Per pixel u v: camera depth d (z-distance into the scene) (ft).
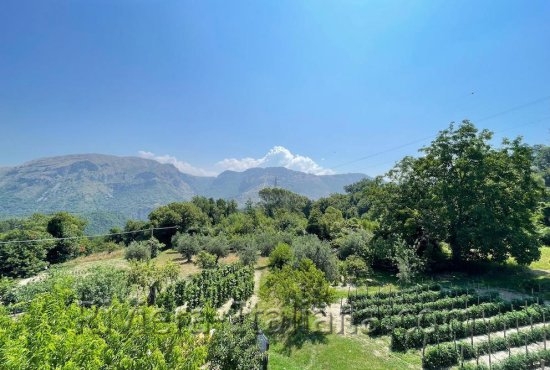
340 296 76.02
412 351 48.52
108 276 64.13
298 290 57.88
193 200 274.77
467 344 46.14
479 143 98.68
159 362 24.58
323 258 86.89
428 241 106.52
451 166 103.60
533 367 42.37
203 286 74.13
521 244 89.61
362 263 92.79
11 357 19.99
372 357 46.91
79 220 211.41
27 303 52.70
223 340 33.86
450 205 96.58
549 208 151.84
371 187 120.16
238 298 68.03
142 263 74.90
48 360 21.57
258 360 34.94
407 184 111.04
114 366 24.02
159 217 210.18
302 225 187.93
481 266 102.12
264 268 112.27
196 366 26.53
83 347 23.35
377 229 116.67
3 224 234.17
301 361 46.32
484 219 90.27
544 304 65.51
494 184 95.66
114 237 232.12
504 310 63.05
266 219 215.10
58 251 163.22
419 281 91.35
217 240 134.82
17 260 125.59
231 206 302.25
